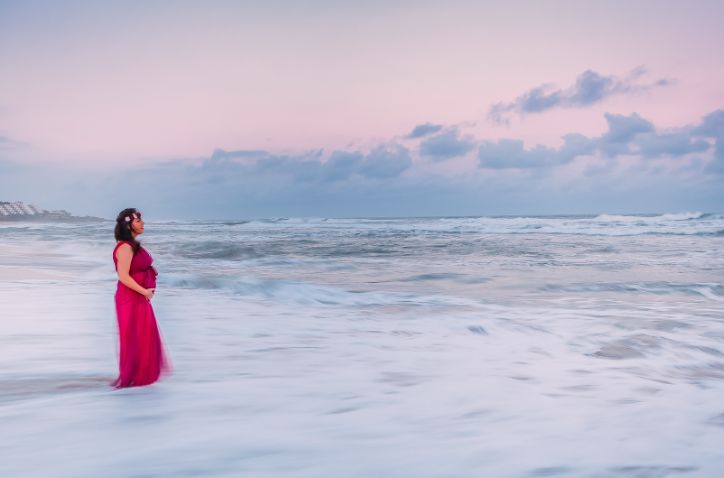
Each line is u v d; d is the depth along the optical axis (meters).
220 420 4.46
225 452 3.74
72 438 3.99
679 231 42.25
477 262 22.72
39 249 30.97
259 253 28.48
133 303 5.59
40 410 4.67
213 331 8.97
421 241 37.62
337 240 40.06
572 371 6.59
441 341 8.41
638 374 6.54
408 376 6.18
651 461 3.70
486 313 11.02
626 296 13.49
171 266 21.98
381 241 38.25
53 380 5.80
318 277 18.00
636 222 55.06
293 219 94.19
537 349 7.94
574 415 4.76
